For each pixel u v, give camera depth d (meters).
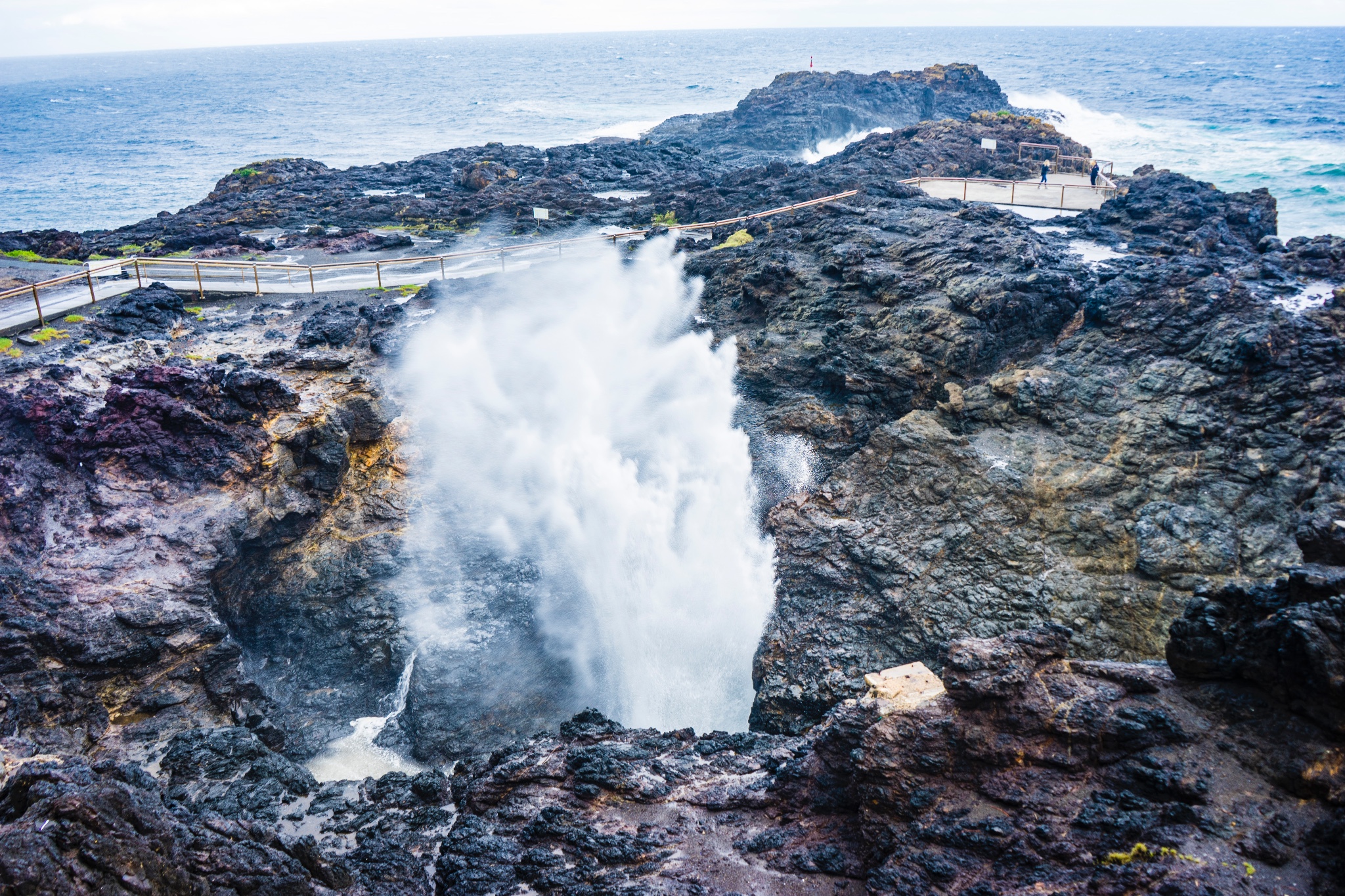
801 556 23.55
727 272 34.41
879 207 37.72
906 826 11.05
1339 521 11.15
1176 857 9.12
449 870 12.89
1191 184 35.66
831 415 27.06
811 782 12.84
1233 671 10.58
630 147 70.12
